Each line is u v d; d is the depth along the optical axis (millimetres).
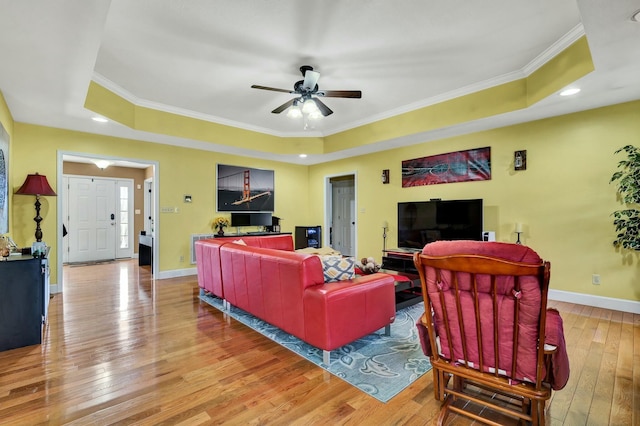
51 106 3326
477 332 1395
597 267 3426
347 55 2994
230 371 2080
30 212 3953
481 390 1830
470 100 3830
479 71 3375
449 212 4402
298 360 2242
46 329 2811
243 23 2473
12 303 2402
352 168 6258
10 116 3549
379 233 5691
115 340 2572
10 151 3594
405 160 5262
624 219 3107
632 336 2596
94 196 6961
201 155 5590
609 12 1847
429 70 3336
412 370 2105
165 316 3178
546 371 1368
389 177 5523
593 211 3441
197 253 4000
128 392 1829
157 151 5059
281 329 2561
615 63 2438
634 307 3203
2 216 2979
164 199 5137
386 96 4094
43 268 2777
